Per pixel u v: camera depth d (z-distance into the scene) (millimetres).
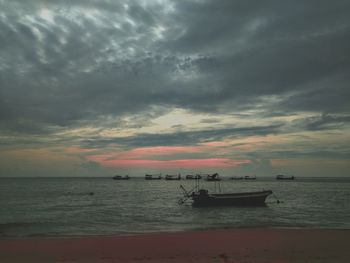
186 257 15742
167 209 50031
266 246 18031
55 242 19469
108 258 15695
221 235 21422
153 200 70875
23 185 163250
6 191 106000
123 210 48656
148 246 18250
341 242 19109
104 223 34031
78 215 41875
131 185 171875
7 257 16016
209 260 15102
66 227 30734
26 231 28016
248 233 22250
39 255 16422
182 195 88438
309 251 16859
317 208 51875
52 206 55469
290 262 14719
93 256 16172
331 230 23766
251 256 15828
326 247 17781
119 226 31703
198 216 41000
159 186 158750
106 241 19672
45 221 35375
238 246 18078
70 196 83812
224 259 15297
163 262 14836
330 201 67188
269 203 61062
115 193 99125
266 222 34688
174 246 18188
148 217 39750
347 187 149500
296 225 32062
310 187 147750
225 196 51031
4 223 33375
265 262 14711
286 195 87562
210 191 113500
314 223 33719
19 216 40531
